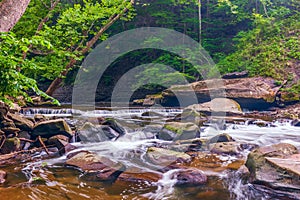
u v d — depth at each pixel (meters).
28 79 3.23
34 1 8.10
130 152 4.71
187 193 3.10
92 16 8.00
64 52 7.29
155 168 3.88
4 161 4.23
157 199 2.95
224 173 3.75
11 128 4.95
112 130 6.14
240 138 6.18
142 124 6.84
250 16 14.53
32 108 8.84
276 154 3.55
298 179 2.87
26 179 3.44
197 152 4.81
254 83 10.22
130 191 3.14
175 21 15.34
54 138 5.11
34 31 8.00
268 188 3.03
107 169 3.78
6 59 3.04
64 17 7.65
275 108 10.02
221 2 14.23
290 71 11.10
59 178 3.52
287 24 13.48
